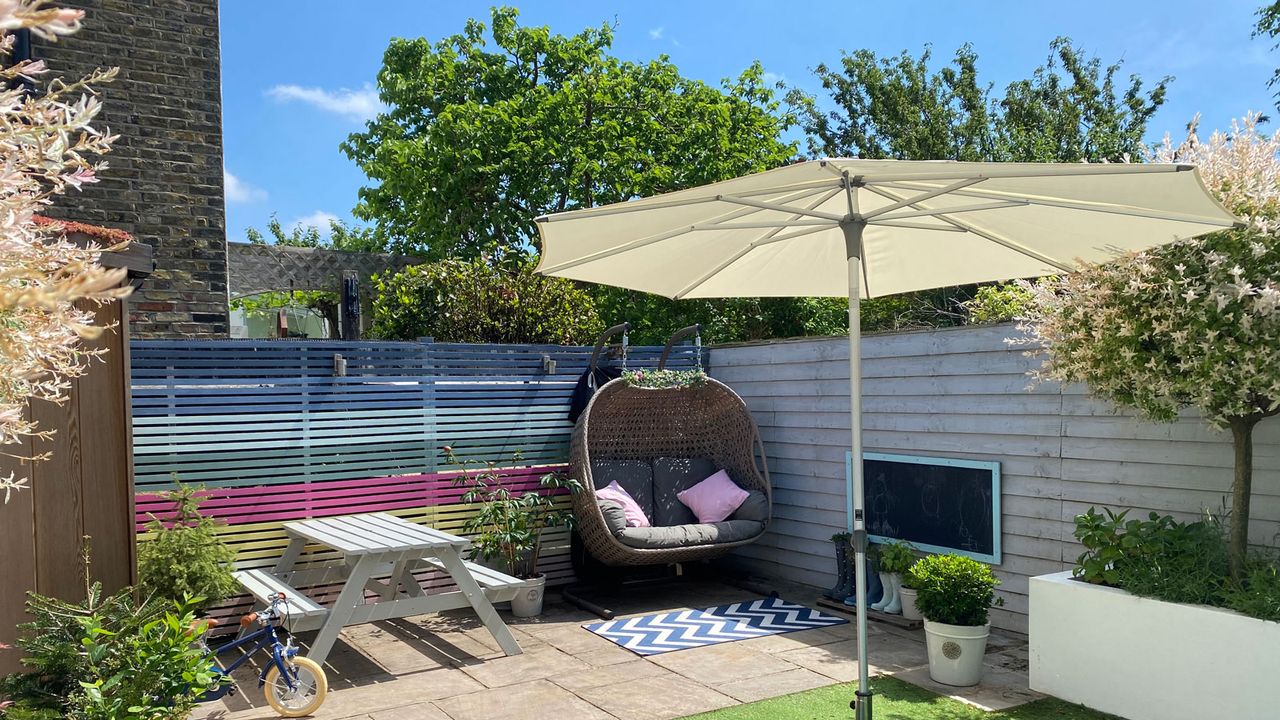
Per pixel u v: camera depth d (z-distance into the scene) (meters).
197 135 7.45
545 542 7.20
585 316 9.48
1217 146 4.05
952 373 6.16
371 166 16.38
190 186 7.41
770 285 4.26
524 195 15.51
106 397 4.04
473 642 5.84
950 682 4.81
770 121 17.44
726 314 14.45
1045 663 4.64
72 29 0.80
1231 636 3.85
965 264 4.00
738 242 3.78
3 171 1.16
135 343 5.67
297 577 6.04
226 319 7.53
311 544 6.25
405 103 17.16
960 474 6.08
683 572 7.72
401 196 16.16
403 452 6.67
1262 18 13.17
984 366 5.95
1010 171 2.63
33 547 3.84
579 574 7.29
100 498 4.01
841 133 23.05
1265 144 3.96
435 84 16.97
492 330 8.98
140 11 7.23
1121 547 4.46
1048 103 22.36
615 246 3.29
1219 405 4.02
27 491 3.83
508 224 15.36
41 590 3.85
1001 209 3.31
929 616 4.92
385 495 6.57
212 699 4.53
